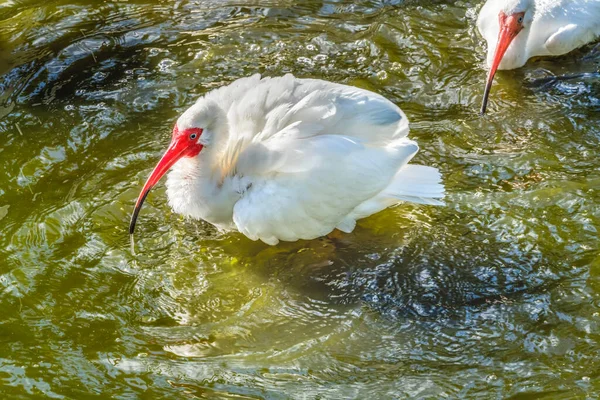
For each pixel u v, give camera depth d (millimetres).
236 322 7676
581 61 11922
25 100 11180
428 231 8742
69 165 9867
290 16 13109
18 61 12102
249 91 8578
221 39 12469
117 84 11469
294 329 7598
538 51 12031
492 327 7500
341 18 13008
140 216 9039
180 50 12234
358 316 7719
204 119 8305
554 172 9492
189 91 11242
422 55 12031
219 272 8312
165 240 8734
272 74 11570
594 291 7816
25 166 9844
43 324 7590
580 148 9938
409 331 7516
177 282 8172
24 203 9227
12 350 7270
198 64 11859
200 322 7684
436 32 12602
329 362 7184
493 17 12008
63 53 12258
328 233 8609
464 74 11617
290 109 8195
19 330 7512
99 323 7625
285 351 7316
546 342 7277
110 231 8820
